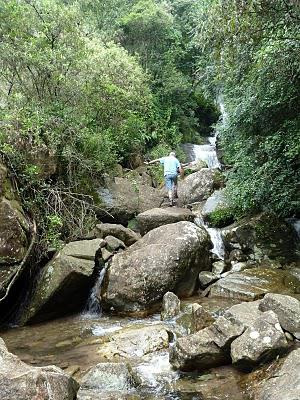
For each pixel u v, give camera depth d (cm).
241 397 418
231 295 744
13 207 784
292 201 877
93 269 779
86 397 429
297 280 780
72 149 1007
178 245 799
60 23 1049
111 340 609
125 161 1441
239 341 484
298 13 644
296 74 758
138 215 1033
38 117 935
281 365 441
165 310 705
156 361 531
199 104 2236
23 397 362
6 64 1003
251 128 966
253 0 599
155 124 1780
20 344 636
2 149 846
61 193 963
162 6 2225
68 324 730
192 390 447
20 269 750
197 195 1274
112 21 1981
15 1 1008
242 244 943
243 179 987
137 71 1489
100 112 1265
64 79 1034
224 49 707
